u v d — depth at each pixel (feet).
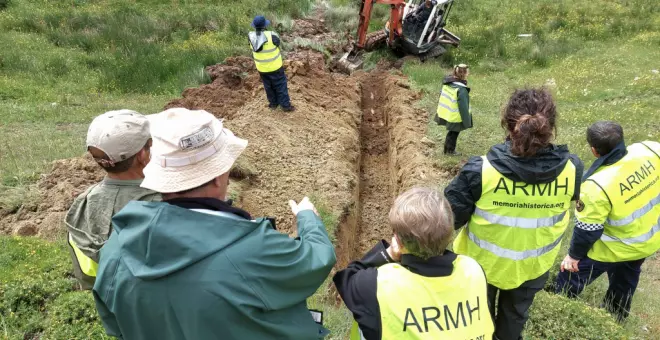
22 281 14.60
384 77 45.11
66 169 24.70
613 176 13.14
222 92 35.50
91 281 9.45
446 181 26.12
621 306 15.42
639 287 18.37
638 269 14.76
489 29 57.67
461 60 51.29
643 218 13.69
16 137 30.63
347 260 21.76
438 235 7.06
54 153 27.84
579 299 15.46
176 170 6.67
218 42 52.26
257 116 30.30
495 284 10.71
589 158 28.99
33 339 13.00
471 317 7.38
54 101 38.93
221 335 6.10
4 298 13.91
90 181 24.02
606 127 13.24
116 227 6.47
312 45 51.34
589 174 13.56
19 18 54.65
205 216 6.26
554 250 10.59
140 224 6.18
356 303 7.38
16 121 34.12
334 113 34.04
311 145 28.48
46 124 34.01
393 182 30.17
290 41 52.26
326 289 17.20
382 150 35.60
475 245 10.57
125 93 42.19
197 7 62.39
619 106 37.37
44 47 49.42
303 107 32.32
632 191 13.28
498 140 31.32
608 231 14.12
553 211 10.05
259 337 6.45
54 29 53.62
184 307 6.00
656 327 15.20
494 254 10.38
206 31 56.13
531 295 10.89
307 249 6.95
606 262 15.03
